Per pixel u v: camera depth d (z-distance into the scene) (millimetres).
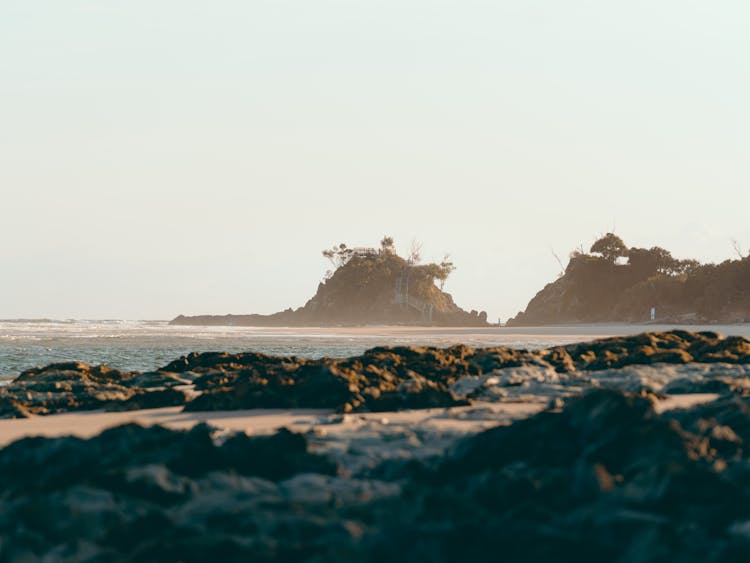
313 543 11703
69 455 15109
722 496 12133
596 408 14633
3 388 29938
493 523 11828
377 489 13906
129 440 15523
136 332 122688
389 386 25078
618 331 112312
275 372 28219
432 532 11484
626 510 12016
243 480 14164
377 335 111375
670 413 16891
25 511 12664
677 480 12305
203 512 12828
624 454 13859
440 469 14500
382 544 11430
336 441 16844
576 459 14070
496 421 19547
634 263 179375
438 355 32375
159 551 11555
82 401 27234
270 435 16000
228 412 23969
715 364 27406
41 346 78438
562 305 181500
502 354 31469
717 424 15812
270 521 12336
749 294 141625
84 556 11781
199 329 148625
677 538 11250
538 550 11250
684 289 153875
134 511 12852
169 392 26188
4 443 19453
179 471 14484
